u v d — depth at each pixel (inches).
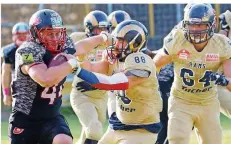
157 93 647.8
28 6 1701.5
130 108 639.1
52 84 579.2
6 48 1066.7
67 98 1469.0
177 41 711.1
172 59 720.3
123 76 600.4
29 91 612.7
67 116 1438.2
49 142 622.2
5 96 1079.0
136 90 633.0
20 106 618.2
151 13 1660.9
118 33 641.0
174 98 725.9
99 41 677.9
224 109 862.5
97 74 592.1
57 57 583.2
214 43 708.7
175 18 1658.5
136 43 639.8
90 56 855.1
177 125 713.6
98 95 839.7
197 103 719.1
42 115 623.2
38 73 578.9
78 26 1679.4
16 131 625.9
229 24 927.7
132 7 1663.4
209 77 703.7
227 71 711.1
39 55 597.0
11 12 1738.4
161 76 901.2
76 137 1114.1
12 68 1072.8
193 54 706.2
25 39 1059.3
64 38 611.8
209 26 689.6
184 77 714.2
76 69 583.8
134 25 642.8
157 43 1658.5
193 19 686.5
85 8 1674.5
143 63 626.8
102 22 884.0
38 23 599.8
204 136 725.3
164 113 908.6
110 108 765.3
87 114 820.0
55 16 604.7
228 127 1243.8
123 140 645.3
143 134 642.8
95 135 804.6
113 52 650.2
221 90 857.5
